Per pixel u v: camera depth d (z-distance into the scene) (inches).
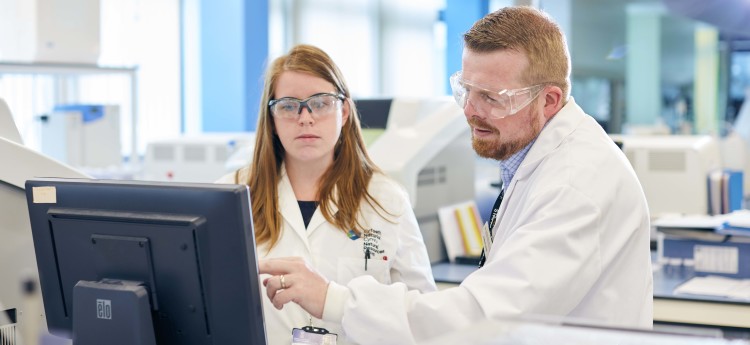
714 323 99.1
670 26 333.7
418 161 111.0
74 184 51.7
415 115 117.8
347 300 53.9
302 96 71.7
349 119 76.0
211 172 148.3
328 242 73.4
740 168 219.6
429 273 76.0
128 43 235.6
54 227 52.6
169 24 249.8
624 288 55.9
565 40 59.5
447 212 122.0
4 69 139.9
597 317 55.4
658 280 110.7
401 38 337.4
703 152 136.9
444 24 352.2
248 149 129.7
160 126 247.9
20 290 58.9
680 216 126.6
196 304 48.8
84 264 52.0
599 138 57.3
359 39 322.0
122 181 50.7
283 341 71.3
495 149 59.1
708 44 342.0
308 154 72.1
